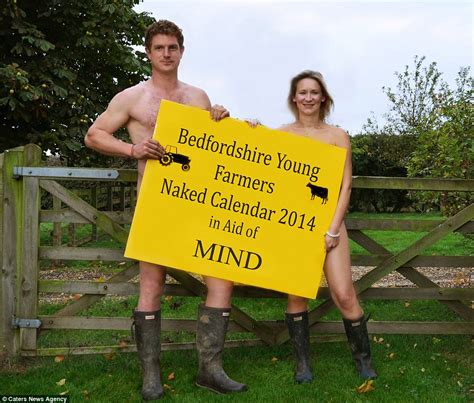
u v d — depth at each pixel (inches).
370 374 138.6
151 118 129.8
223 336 132.0
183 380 138.7
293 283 132.8
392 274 292.8
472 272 298.4
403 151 792.9
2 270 151.3
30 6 357.1
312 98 135.7
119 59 389.1
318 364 149.8
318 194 133.1
